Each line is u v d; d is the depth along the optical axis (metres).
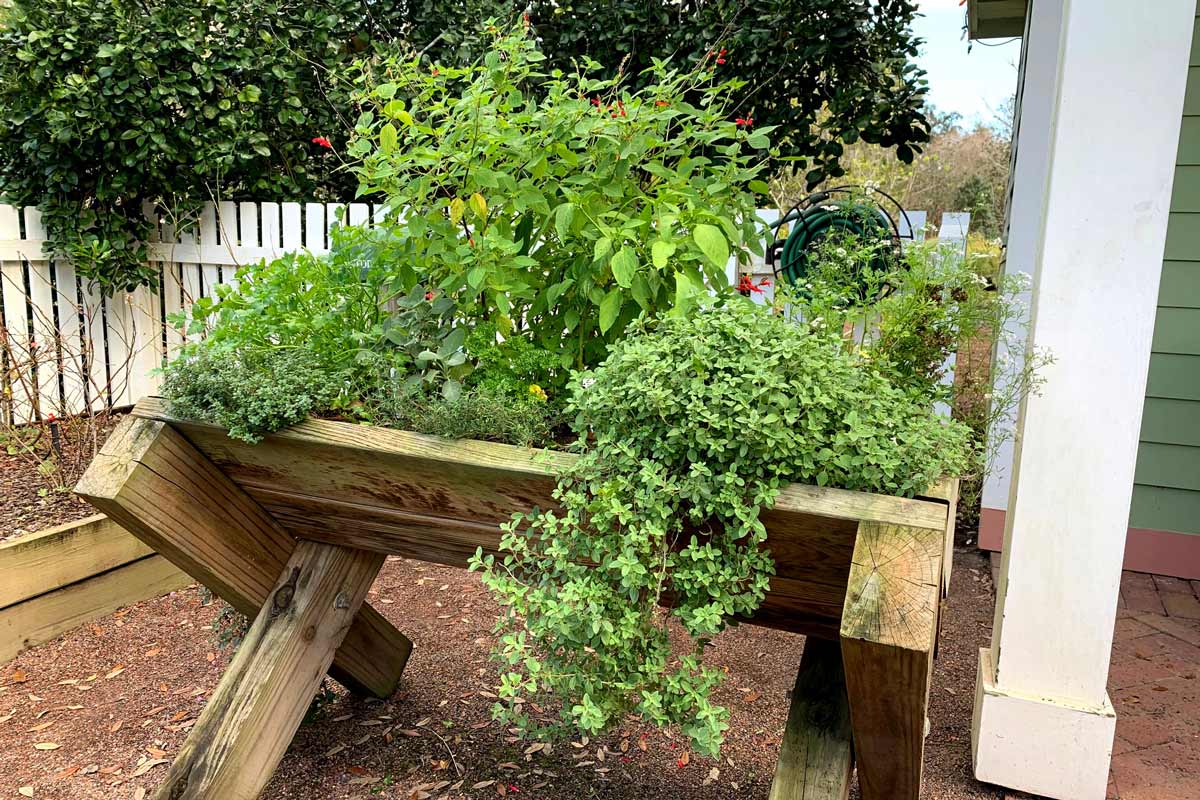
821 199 3.18
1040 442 1.98
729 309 1.51
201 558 1.71
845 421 1.31
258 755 1.72
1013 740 2.09
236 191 5.25
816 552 1.32
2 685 2.55
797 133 5.18
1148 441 3.64
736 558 1.32
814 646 1.66
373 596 3.26
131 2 4.41
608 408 1.39
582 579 1.33
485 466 1.47
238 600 1.84
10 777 2.11
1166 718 2.54
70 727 2.34
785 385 1.29
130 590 3.09
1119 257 1.86
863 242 2.47
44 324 4.01
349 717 2.38
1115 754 2.34
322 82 5.16
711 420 1.26
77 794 2.05
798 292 2.01
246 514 1.79
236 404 1.58
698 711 1.35
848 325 2.04
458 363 1.67
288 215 4.50
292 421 1.59
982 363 3.37
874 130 5.16
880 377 1.48
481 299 1.90
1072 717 2.03
